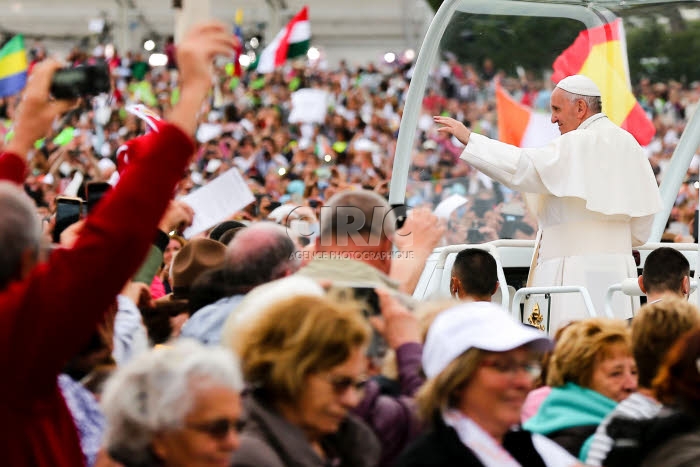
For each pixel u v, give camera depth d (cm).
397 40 14962
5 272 1196
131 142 2059
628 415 1562
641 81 3956
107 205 1166
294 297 1337
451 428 1378
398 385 1596
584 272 3133
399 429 1528
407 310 1611
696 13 3838
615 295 3131
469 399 1384
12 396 1152
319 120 8856
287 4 14400
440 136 6944
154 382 1199
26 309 1138
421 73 3656
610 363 1702
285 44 5869
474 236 3647
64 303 1139
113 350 1767
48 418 1192
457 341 1377
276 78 10962
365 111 10656
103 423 1541
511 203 3650
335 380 1295
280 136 8650
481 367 1372
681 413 1416
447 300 1625
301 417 1312
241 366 1309
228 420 1202
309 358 1289
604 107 3844
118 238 1154
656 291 2559
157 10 14162
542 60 3828
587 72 3828
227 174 2798
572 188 3092
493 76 3806
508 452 1472
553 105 3234
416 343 1584
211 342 1828
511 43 3794
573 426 1675
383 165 9506
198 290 1970
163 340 2031
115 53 12025
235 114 9450
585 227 3166
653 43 3884
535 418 1708
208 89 1234
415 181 3772
